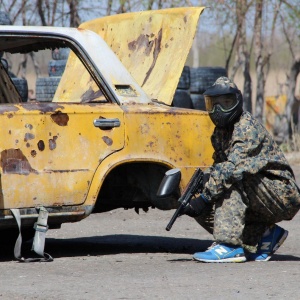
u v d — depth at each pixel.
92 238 16.81
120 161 13.22
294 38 45.72
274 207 12.87
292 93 42.00
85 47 13.57
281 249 15.15
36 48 15.45
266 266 12.69
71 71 15.82
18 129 12.72
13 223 12.86
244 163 12.43
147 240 16.45
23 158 12.75
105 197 14.21
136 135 13.31
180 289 10.86
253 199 12.77
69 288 10.96
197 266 12.68
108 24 15.80
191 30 14.19
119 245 15.77
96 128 13.12
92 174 13.10
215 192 12.50
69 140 12.98
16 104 12.87
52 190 12.90
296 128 42.69
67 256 14.12
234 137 12.55
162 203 13.82
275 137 43.00
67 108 12.99
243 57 41.16
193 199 12.69
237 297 10.39
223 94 12.47
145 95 13.68
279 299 10.29
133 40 15.15
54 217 13.02
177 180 12.62
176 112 13.56
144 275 11.88
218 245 13.01
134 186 14.04
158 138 13.43
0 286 11.16
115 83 13.55
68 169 12.98
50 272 12.22
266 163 12.56
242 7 38.38
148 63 14.70
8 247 15.26
